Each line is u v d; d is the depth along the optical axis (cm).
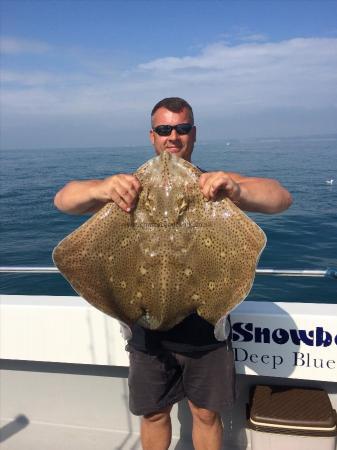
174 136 141
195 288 117
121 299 120
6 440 181
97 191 119
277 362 160
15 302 176
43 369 189
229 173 139
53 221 991
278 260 583
